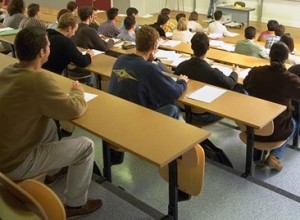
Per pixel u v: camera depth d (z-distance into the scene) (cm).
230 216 227
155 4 996
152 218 217
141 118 210
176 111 268
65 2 934
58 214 148
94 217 217
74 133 318
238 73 329
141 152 175
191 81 289
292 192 260
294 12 811
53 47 327
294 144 321
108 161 253
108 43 432
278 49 267
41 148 192
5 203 141
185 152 185
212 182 261
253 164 284
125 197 236
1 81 182
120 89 252
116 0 958
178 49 429
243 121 226
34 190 148
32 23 469
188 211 231
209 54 399
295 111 309
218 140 332
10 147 178
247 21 812
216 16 584
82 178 206
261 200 242
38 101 178
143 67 246
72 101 192
